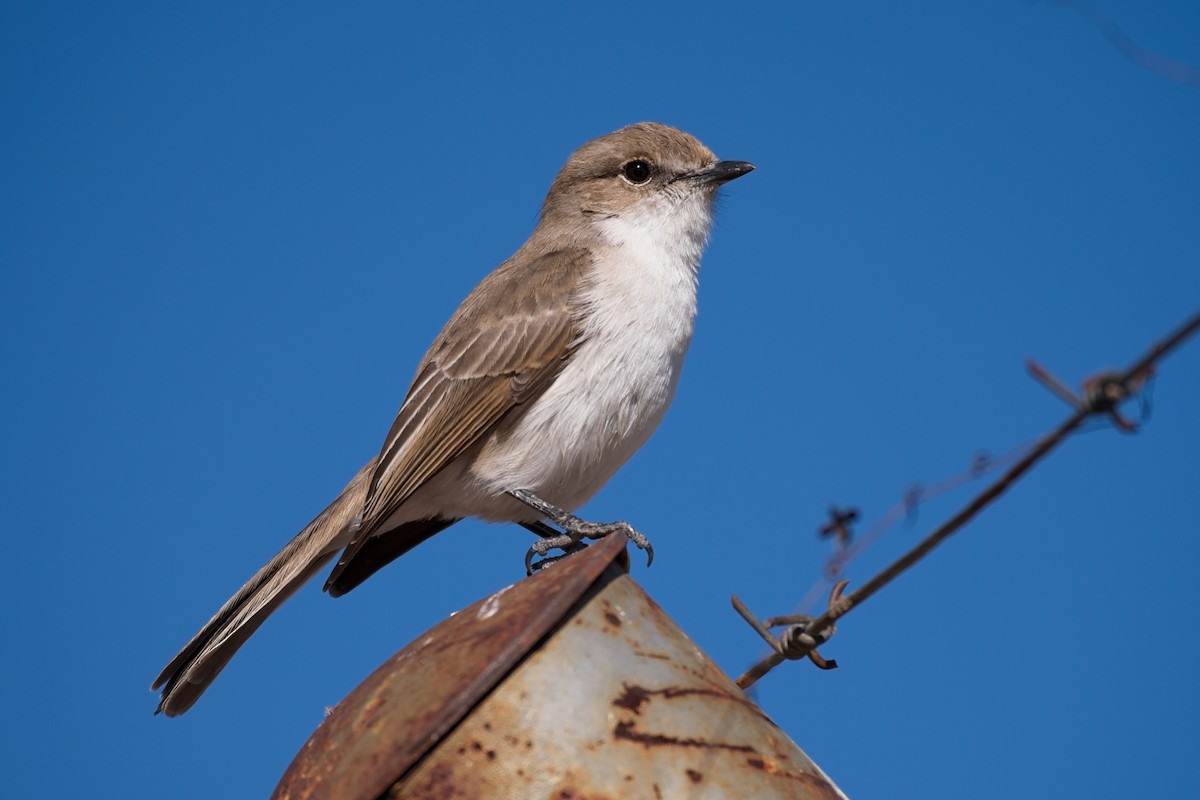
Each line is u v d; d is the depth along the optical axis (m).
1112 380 4.70
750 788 5.41
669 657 5.79
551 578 5.96
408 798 5.36
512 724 5.44
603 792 5.28
